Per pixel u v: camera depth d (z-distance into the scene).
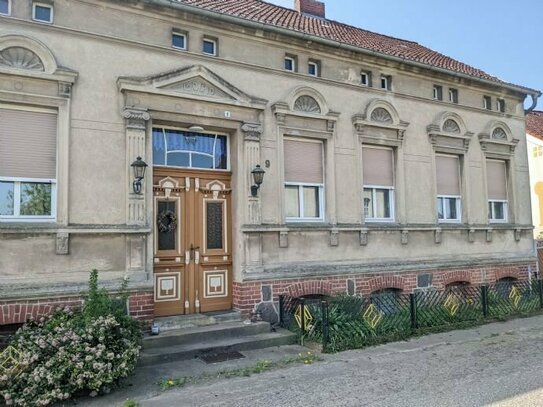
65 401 5.71
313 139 10.34
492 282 12.62
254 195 9.24
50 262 7.38
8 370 5.61
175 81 8.56
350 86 10.84
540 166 21.78
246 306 8.99
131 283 7.93
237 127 9.30
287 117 9.87
